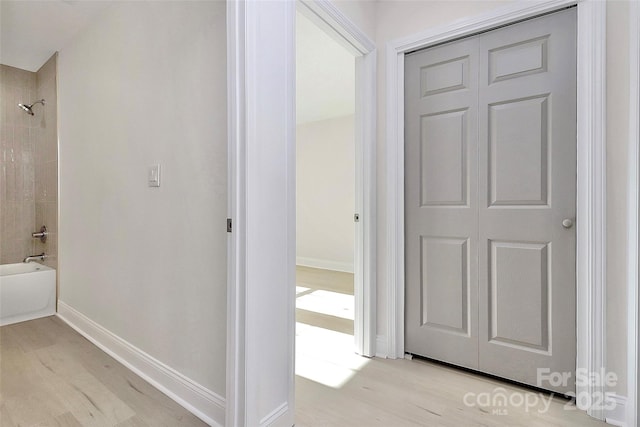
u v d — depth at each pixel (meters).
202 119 1.51
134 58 1.93
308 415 1.51
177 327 1.64
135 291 1.91
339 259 5.32
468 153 1.90
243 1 1.21
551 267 1.66
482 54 1.85
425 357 2.05
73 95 2.55
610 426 1.43
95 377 1.82
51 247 2.90
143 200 1.85
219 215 1.44
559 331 1.64
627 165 1.43
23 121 3.13
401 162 2.10
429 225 2.03
